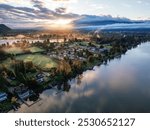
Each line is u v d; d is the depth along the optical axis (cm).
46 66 17138
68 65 15725
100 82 14838
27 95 11050
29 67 15125
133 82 15138
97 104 11000
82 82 14650
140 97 12238
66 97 11619
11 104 9975
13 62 16150
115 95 12412
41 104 10462
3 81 11975
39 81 13050
